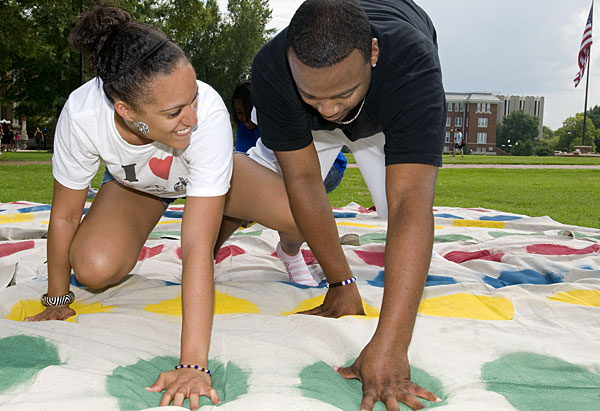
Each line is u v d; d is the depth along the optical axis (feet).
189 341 5.55
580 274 9.54
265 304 7.90
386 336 5.35
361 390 5.42
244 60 117.29
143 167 7.14
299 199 7.23
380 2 7.18
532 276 9.68
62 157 6.91
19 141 109.50
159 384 5.22
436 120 6.15
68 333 6.33
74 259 7.39
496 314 7.61
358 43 5.32
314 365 5.71
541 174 46.57
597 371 5.77
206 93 6.55
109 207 7.84
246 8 116.78
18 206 16.17
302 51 5.30
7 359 5.65
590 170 54.29
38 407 4.51
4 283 8.73
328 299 7.53
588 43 103.14
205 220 6.22
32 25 63.05
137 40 5.41
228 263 10.78
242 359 5.83
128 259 7.61
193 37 116.57
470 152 242.78
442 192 29.12
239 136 12.79
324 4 5.38
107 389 5.02
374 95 6.23
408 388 5.15
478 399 5.07
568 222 18.12
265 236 13.10
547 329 6.86
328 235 7.23
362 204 22.80
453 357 5.96
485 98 244.83
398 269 5.62
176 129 5.75
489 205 23.04
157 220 8.46
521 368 5.79
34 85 82.94
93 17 5.60
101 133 6.65
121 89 5.51
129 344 6.19
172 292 8.07
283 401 4.70
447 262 10.43
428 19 7.99
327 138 9.02
